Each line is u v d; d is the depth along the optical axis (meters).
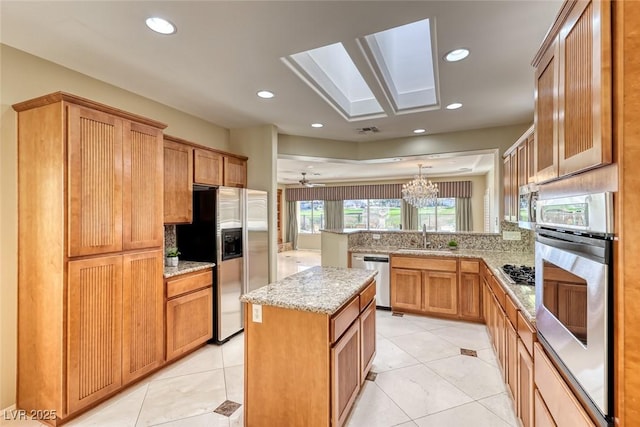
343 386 1.92
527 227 2.52
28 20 1.81
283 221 11.42
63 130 1.92
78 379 2.01
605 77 0.89
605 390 0.91
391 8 1.71
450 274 3.87
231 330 3.31
